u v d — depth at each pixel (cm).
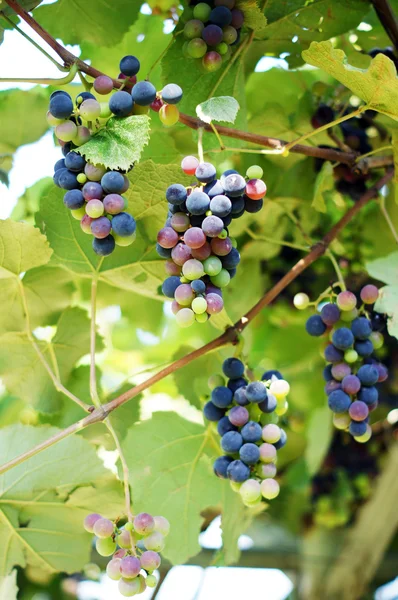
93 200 92
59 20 122
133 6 122
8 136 135
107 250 93
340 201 127
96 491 113
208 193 92
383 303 108
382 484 146
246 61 123
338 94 126
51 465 112
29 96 134
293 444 151
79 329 120
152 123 127
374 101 102
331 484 147
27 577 154
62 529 116
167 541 115
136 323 133
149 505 114
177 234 93
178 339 177
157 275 114
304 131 127
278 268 136
